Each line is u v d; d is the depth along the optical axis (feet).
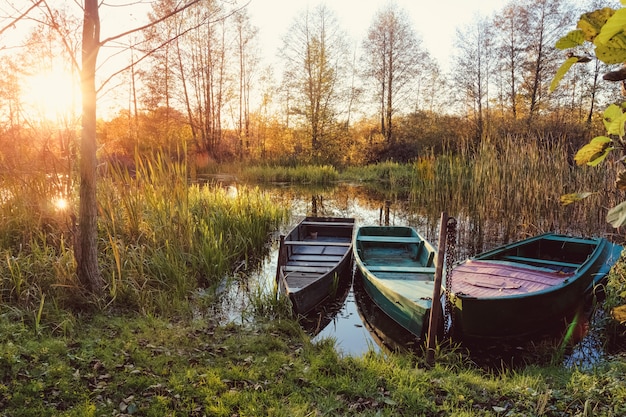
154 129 96.27
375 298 23.08
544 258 28.66
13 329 15.15
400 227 34.01
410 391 13.37
